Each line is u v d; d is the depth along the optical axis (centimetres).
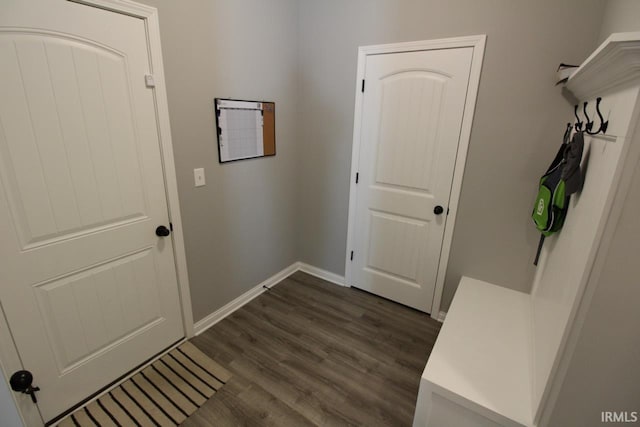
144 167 169
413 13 202
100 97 146
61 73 132
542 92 174
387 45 216
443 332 165
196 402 168
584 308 89
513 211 197
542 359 121
